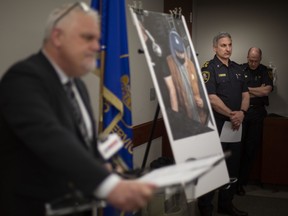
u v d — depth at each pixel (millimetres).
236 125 2707
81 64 1010
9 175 967
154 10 3287
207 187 1820
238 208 3170
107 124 1829
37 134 833
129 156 1890
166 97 1663
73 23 979
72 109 1044
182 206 2486
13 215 968
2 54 1685
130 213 1928
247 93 2934
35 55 1031
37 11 1874
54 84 979
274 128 3643
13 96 875
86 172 816
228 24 4430
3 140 962
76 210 870
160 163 2455
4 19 1684
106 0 1846
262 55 4328
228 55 2775
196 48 4578
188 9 4156
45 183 973
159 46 1764
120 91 1845
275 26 4242
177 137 1642
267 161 3705
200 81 2027
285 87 4254
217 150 1899
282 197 3484
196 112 1860
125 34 1933
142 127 3066
